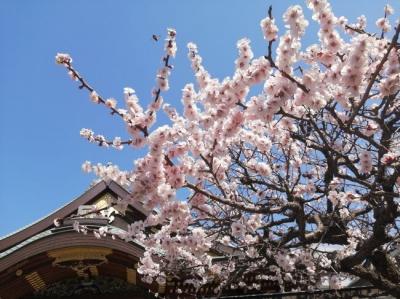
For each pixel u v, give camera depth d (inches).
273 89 202.1
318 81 204.1
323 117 293.7
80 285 453.1
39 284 443.5
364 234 315.9
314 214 301.9
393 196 226.1
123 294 449.1
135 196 230.5
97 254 406.9
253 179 308.5
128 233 258.5
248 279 392.2
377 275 275.1
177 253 299.9
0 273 403.9
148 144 222.4
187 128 234.5
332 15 210.7
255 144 285.6
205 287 399.5
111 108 226.5
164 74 220.5
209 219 266.8
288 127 280.7
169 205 244.7
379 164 238.7
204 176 258.5
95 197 457.4
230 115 225.8
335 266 273.4
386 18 276.8
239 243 307.1
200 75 237.0
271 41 188.5
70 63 226.4
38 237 419.8
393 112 265.7
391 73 220.1
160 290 409.4
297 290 361.1
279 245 261.4
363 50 196.5
